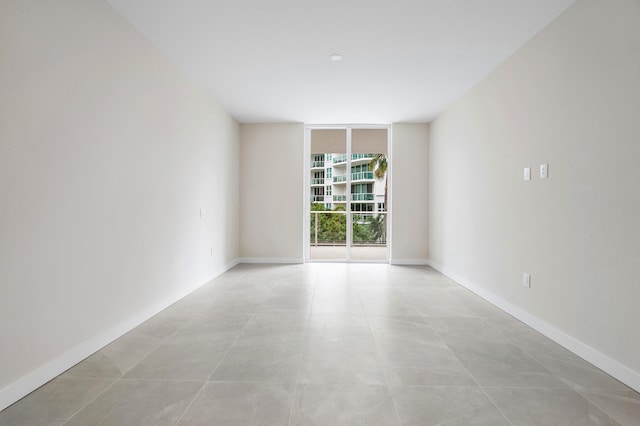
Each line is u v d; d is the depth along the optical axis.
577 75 2.55
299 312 3.48
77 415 1.75
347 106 5.36
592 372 2.26
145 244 3.22
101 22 2.57
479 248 4.20
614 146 2.21
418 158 6.38
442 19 2.88
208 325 3.10
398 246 6.41
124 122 2.88
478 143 4.25
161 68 3.50
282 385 2.06
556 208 2.78
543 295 2.94
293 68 3.91
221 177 5.40
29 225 1.99
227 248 5.77
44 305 2.09
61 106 2.21
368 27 3.03
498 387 2.05
